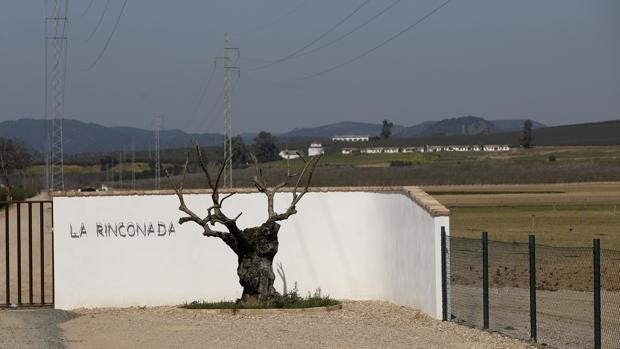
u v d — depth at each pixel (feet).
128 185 448.65
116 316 80.53
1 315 81.30
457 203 303.27
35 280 121.08
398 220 86.22
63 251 88.43
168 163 558.56
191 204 90.58
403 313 79.46
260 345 61.11
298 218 92.27
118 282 89.35
